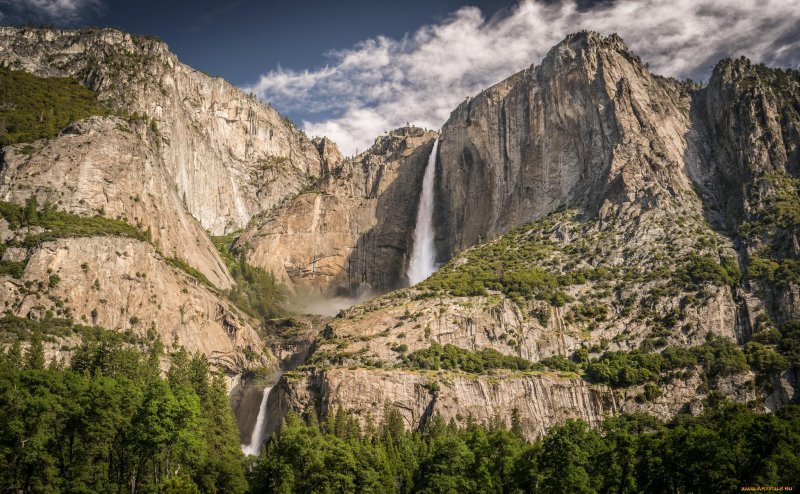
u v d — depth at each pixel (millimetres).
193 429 99375
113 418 93562
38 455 87438
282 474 99750
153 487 89125
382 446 111312
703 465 90000
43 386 95438
